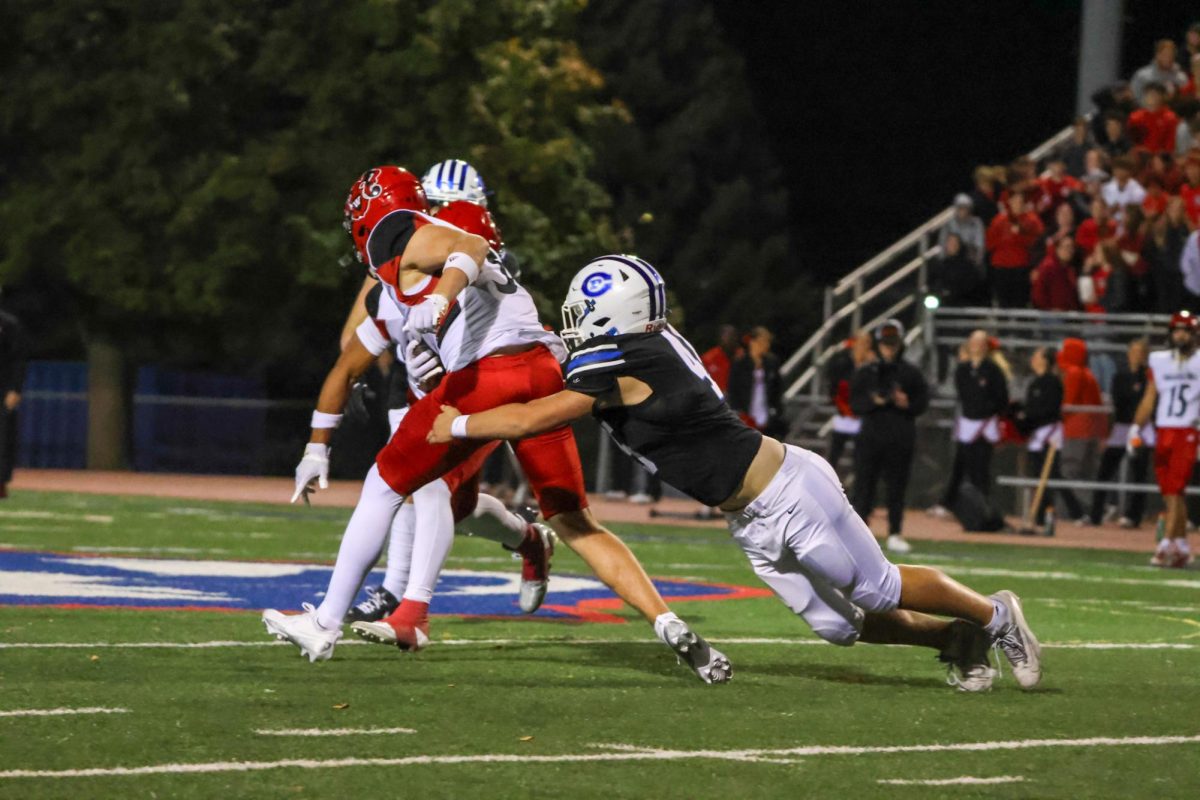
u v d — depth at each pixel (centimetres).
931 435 7156
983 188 7638
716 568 4178
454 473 2447
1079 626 3038
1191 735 1875
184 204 8031
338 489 7625
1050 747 1783
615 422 2086
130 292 8206
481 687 2092
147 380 9381
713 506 2080
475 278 2122
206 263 8131
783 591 2114
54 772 1541
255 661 2269
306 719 1831
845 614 2125
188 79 8081
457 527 2675
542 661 2355
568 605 3123
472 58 8106
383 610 2584
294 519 5466
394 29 7906
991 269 7488
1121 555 5253
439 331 2261
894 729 1869
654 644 2581
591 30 11675
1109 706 2064
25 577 3303
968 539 5716
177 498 6556
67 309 9431
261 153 8000
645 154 11550
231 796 1470
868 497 5038
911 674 2314
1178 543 4803
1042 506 6397
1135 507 6600
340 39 8012
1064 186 7600
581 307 2053
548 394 2266
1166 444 4800
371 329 2353
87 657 2253
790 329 11506
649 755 1691
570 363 2080
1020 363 7175
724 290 11419
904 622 2156
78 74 8131
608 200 8556
